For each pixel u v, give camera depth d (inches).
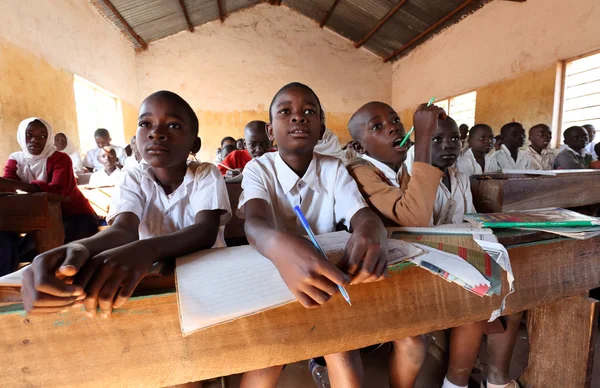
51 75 157.9
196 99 319.3
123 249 21.4
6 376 21.2
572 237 29.8
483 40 237.9
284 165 35.7
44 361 21.4
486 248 27.6
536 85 197.3
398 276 26.5
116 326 21.7
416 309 27.4
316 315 24.8
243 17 323.6
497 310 30.0
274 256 21.9
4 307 20.5
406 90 344.2
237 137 332.8
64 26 173.0
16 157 82.0
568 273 32.2
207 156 327.0
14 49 130.6
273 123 34.9
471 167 93.8
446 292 28.2
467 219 35.2
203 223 31.6
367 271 21.4
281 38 335.9
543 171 51.2
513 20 211.3
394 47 333.7
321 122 36.0
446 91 283.0
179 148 33.9
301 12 334.3
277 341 24.2
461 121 270.5
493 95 231.0
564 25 179.0
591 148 159.6
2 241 58.0
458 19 260.5
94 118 217.0
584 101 175.0
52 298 17.2
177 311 22.4
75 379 21.9
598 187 52.2
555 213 36.6
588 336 36.0
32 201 57.1
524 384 45.3
